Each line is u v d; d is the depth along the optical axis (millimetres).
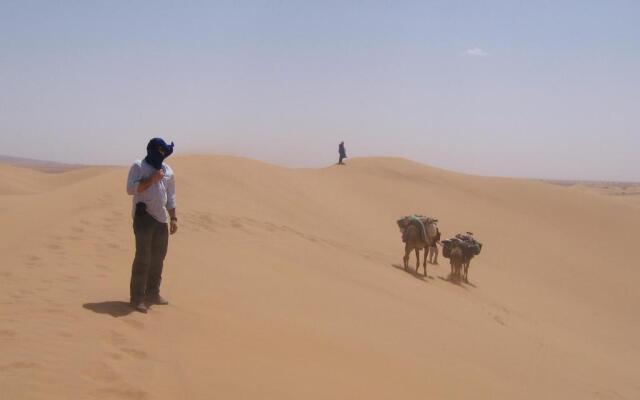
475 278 22531
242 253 13562
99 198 17234
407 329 10133
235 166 29359
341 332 8602
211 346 6418
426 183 39875
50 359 5207
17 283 8258
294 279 11969
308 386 5848
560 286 25672
